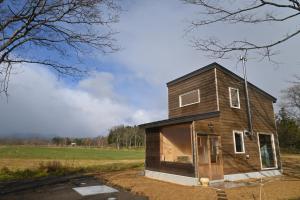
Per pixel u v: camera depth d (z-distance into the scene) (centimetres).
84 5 761
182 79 1739
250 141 1553
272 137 1736
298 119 3181
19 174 1736
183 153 1616
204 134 1312
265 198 939
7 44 744
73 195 1071
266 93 1789
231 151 1412
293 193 1022
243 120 1555
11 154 3634
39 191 1171
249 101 1650
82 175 1733
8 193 1137
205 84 1545
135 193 1087
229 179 1351
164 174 1438
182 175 1303
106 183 1379
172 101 1827
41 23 767
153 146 1584
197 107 1578
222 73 1525
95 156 4016
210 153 1328
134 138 8456
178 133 1602
